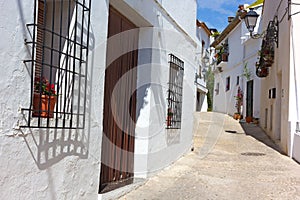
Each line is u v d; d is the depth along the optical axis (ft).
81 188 11.91
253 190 17.43
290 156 27.68
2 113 8.24
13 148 8.61
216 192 16.99
